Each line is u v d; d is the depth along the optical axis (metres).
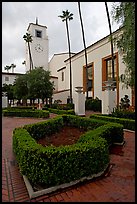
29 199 3.14
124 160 4.92
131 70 7.16
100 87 23.58
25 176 3.79
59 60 41.50
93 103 20.62
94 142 4.18
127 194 3.23
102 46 23.33
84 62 27.64
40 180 3.44
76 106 15.39
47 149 3.58
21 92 24.48
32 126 6.50
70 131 8.16
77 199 3.11
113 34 9.91
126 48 7.23
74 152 3.59
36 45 41.66
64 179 3.46
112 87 12.86
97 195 3.22
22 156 3.80
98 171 3.90
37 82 21.66
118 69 19.92
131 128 8.91
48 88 22.28
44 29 43.03
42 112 15.34
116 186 3.53
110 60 22.41
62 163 3.47
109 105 12.29
